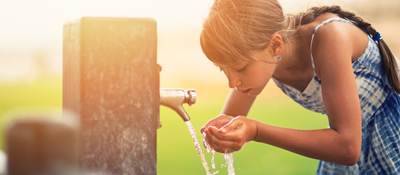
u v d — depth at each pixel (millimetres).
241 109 2160
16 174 813
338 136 1753
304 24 1900
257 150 8062
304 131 1759
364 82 1941
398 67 1985
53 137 814
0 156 945
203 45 1826
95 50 1498
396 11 11844
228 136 1663
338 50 1814
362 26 1957
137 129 1538
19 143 810
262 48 1787
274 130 1732
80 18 1497
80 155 1499
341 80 1794
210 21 1799
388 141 1982
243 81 1824
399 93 1979
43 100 12656
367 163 2016
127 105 1527
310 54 1880
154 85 1551
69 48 1581
